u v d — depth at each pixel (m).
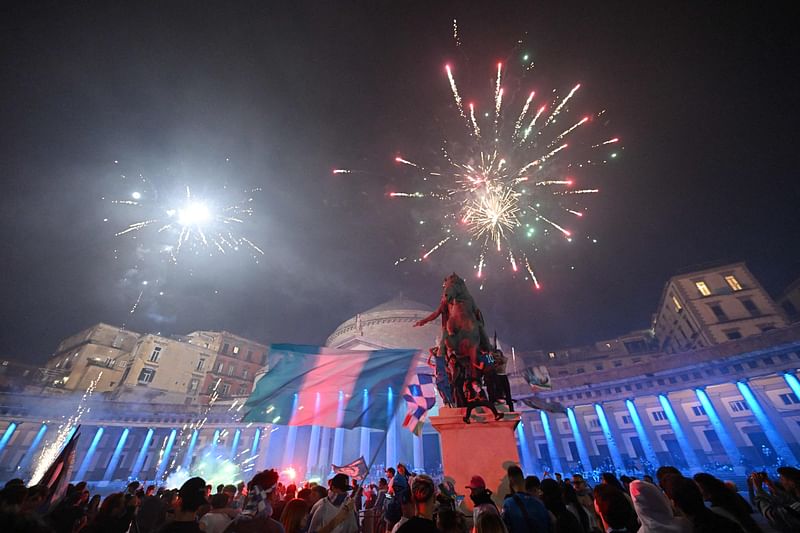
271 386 6.77
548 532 4.26
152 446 49.69
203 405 55.72
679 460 39.34
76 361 55.41
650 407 43.34
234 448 52.06
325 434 49.59
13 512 2.21
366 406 6.55
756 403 35.75
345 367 7.00
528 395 47.78
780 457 33.53
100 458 45.81
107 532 6.37
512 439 6.98
